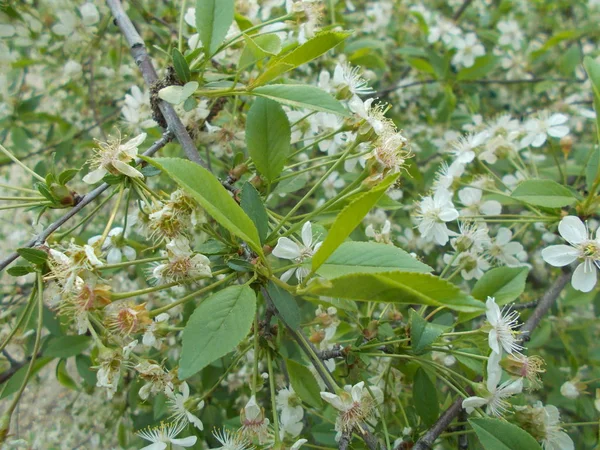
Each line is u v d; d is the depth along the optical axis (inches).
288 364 7.4
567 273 9.0
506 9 18.9
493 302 6.8
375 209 14.2
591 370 13.1
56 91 15.0
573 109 17.0
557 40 16.0
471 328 11.3
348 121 7.4
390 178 4.6
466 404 6.8
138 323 6.2
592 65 8.5
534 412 7.2
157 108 7.8
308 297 7.8
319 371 6.4
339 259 5.5
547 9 19.7
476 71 15.2
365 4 19.9
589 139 18.0
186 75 7.3
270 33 7.9
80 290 6.0
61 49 13.5
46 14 11.8
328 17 15.5
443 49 17.8
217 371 11.1
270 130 7.2
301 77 13.9
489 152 10.7
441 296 4.5
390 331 8.2
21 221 17.1
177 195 6.2
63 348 10.2
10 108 13.9
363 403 7.0
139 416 12.0
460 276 10.1
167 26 11.9
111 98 15.8
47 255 6.3
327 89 9.0
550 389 13.5
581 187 11.3
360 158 8.5
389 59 17.9
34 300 7.1
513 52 18.4
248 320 5.3
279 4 10.6
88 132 15.8
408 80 17.6
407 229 14.3
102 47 14.1
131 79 15.5
